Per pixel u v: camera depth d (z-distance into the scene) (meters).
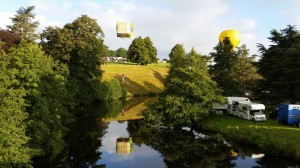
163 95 43.28
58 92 35.09
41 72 33.66
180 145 34.44
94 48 65.06
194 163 27.89
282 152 28.47
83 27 63.28
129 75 103.62
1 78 25.47
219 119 43.03
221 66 61.72
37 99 28.94
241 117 43.41
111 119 50.78
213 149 32.09
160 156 30.41
